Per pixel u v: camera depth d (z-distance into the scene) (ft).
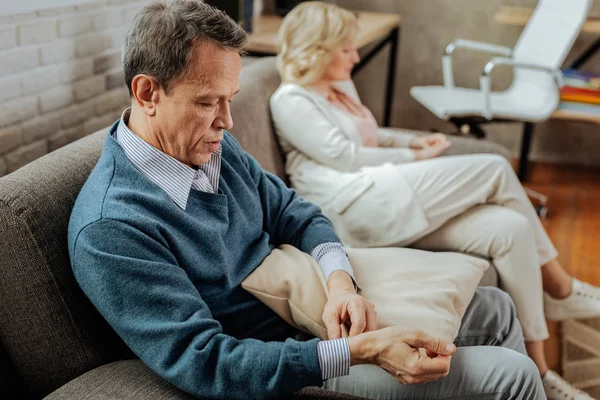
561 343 7.63
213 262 4.36
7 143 6.23
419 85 13.74
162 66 3.91
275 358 3.81
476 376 4.33
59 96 6.86
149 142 4.20
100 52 7.40
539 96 11.27
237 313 4.59
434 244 6.64
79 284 3.92
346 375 4.20
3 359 4.22
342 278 4.80
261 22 11.14
